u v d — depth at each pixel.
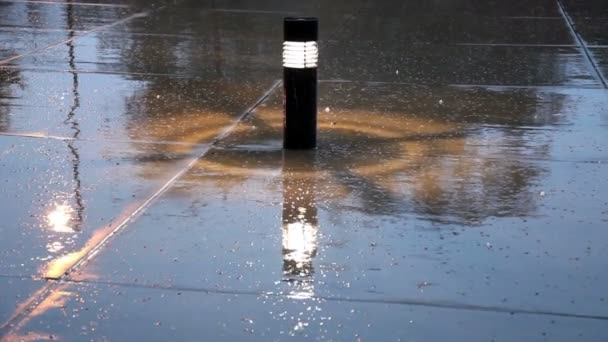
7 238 6.01
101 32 14.35
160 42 13.60
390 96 10.42
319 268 5.61
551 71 11.97
